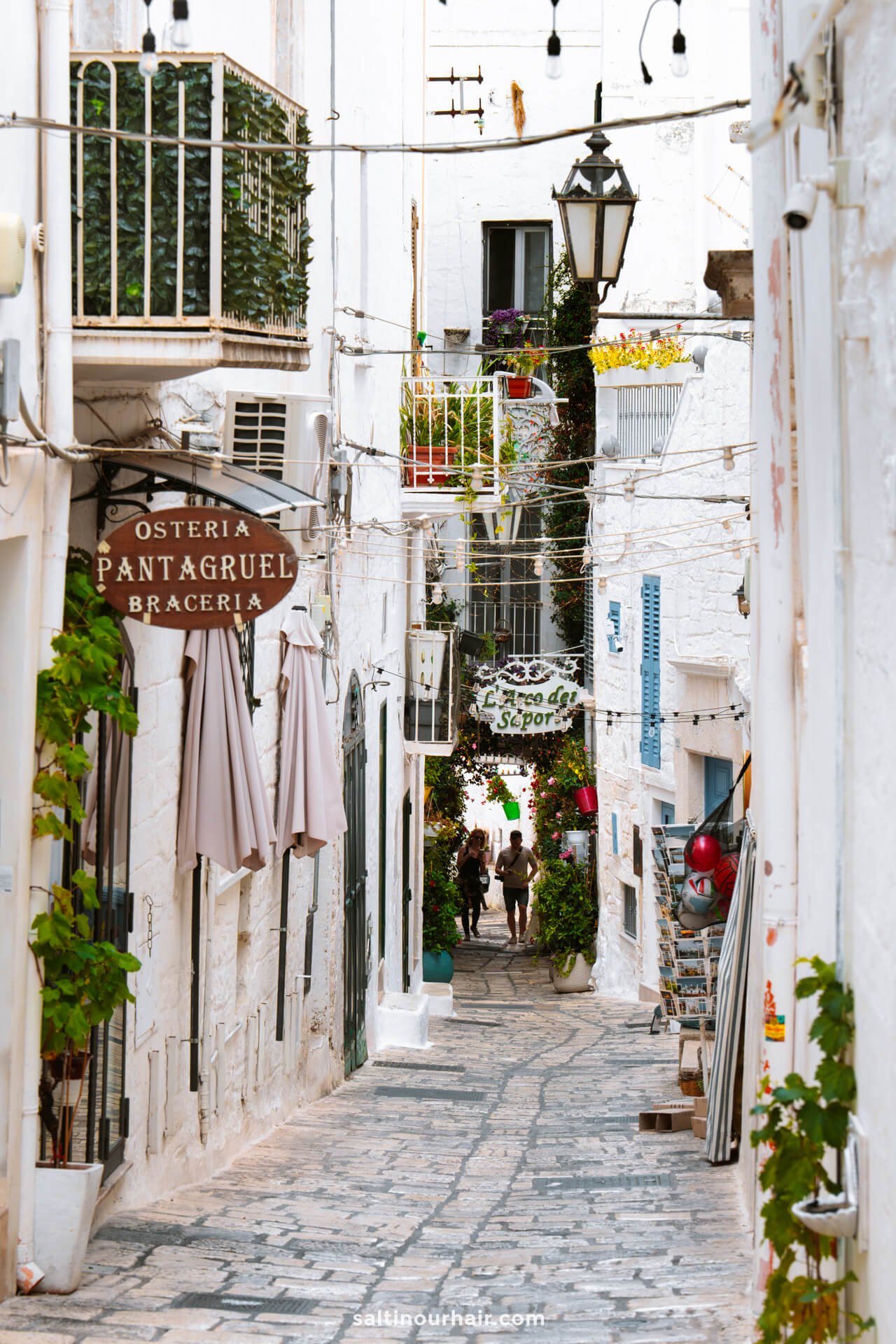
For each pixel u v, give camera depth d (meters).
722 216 20.25
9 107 6.38
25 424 6.41
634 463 19.67
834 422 4.89
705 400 17.34
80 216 7.17
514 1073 14.85
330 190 13.17
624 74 20.56
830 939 5.25
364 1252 7.59
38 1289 6.50
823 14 4.07
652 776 19.33
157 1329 5.96
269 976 11.39
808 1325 4.49
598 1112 12.20
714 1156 9.84
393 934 18.56
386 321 14.62
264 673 10.82
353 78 14.43
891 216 3.95
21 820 6.54
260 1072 11.02
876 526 4.27
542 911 22.66
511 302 27.38
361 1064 15.33
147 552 7.01
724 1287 6.75
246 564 7.00
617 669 20.69
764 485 6.60
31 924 6.62
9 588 6.55
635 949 20.78
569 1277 7.06
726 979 9.71
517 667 23.14
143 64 5.08
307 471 10.12
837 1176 4.73
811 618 5.72
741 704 15.31
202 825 8.74
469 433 17.56
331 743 11.38
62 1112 6.99
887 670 4.14
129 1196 8.21
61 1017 6.62
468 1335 6.03
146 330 7.21
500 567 26.72
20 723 6.54
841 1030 4.66
